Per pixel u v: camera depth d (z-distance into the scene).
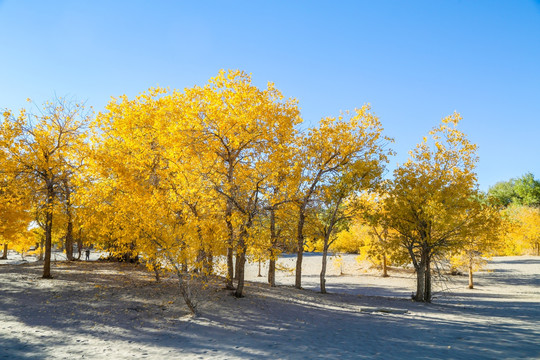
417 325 13.23
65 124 19.56
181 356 8.88
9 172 17.52
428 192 22.00
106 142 18.84
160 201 14.09
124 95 19.91
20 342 10.05
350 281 36.16
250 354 9.00
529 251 54.75
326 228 23.66
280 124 16.33
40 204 19.77
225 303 15.45
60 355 9.01
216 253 15.41
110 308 14.08
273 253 16.98
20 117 18.19
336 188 21.52
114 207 16.53
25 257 52.84
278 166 16.36
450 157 22.23
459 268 34.50
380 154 21.17
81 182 17.64
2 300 14.48
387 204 22.69
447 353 8.80
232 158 16.77
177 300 15.59
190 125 15.58
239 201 16.77
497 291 30.41
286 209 18.95
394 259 23.48
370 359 8.30
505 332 11.84
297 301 17.81
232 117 15.52
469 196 21.55
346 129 21.58
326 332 11.77
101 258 29.34
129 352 9.32
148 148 17.75
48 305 14.13
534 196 68.31
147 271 23.25
